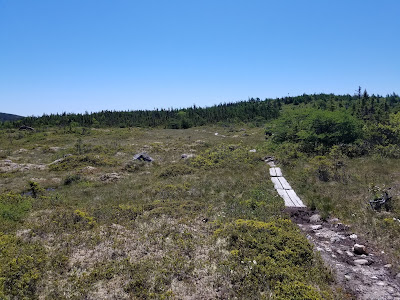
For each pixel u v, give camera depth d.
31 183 12.48
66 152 25.56
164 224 8.48
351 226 8.25
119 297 5.21
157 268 6.06
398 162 15.87
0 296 4.99
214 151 22.31
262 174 15.04
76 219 9.02
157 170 17.95
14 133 45.84
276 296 5.10
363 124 21.95
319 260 6.28
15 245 7.01
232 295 5.24
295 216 9.38
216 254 6.61
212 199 11.30
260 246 6.74
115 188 14.02
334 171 13.96
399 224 7.88
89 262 6.48
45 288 5.48
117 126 62.44
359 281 5.69
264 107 73.19
